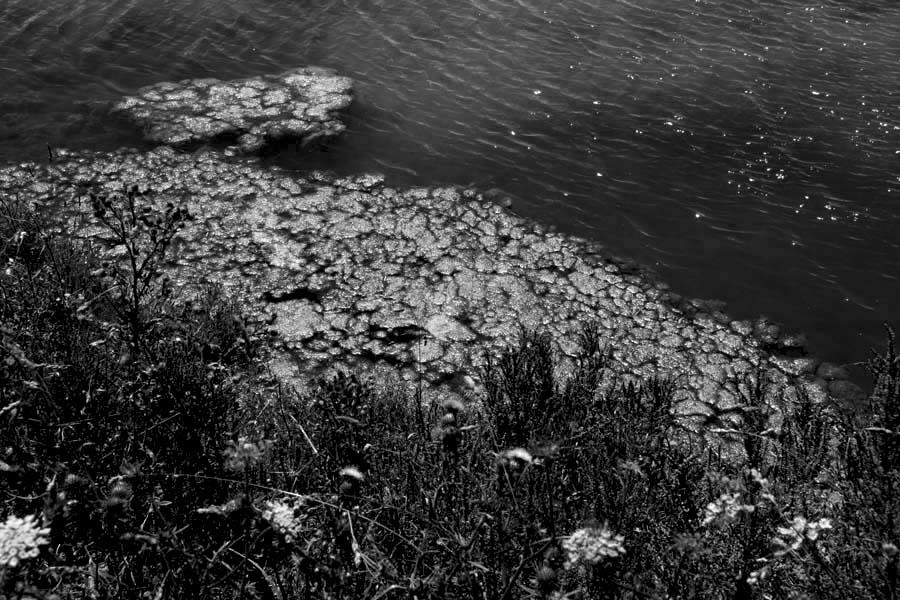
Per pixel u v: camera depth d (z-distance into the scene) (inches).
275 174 360.5
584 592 105.1
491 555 106.7
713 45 465.7
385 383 255.9
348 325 281.3
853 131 394.0
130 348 146.2
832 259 322.7
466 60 454.0
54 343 148.6
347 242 321.4
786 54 456.1
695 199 353.1
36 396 121.6
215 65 449.1
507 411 158.9
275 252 313.7
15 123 389.4
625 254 322.0
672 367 269.6
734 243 329.7
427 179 362.3
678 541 111.0
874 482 121.2
